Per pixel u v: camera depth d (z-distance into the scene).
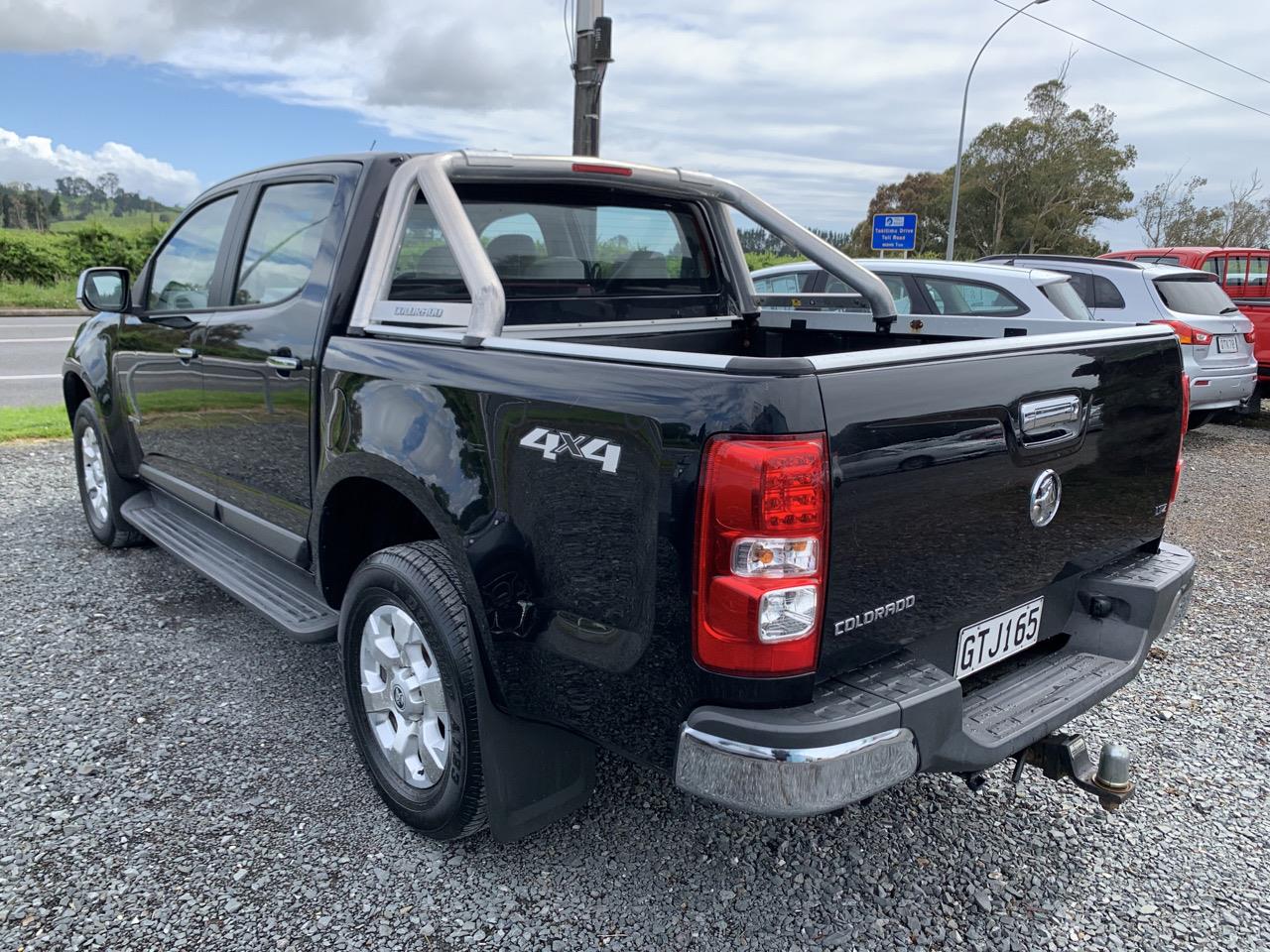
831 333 3.76
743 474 1.72
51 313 24.69
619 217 3.52
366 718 2.76
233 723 3.25
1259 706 3.58
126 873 2.45
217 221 3.79
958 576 2.13
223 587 3.50
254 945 2.21
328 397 2.83
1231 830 2.77
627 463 1.91
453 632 2.32
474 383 2.29
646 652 1.93
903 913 2.38
